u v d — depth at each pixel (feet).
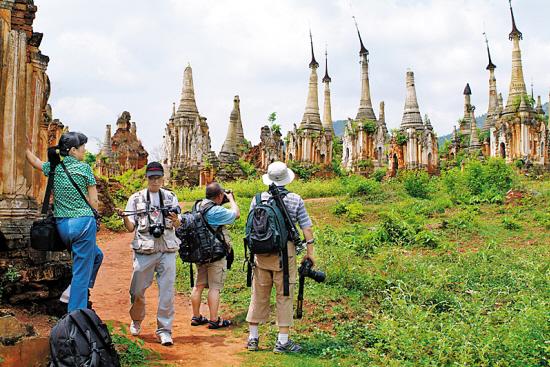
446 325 21.94
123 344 20.16
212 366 19.26
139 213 22.29
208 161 131.44
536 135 120.98
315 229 48.88
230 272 35.50
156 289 33.65
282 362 19.67
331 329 24.32
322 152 136.36
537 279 29.30
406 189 83.30
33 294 20.38
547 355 19.31
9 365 15.94
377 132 137.59
